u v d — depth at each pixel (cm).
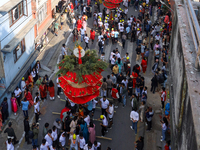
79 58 1088
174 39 1541
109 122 1631
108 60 2339
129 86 1816
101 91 1798
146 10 3297
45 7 2423
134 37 2623
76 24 2808
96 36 2741
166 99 1847
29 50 1986
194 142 698
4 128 1600
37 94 1566
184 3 1315
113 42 2595
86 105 1562
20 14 1772
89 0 3212
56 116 1703
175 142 1055
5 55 1553
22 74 1795
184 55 861
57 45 2534
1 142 1512
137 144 1322
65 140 1496
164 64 1920
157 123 1658
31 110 1750
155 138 1535
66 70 1110
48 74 2103
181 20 1173
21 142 1499
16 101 1655
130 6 3541
